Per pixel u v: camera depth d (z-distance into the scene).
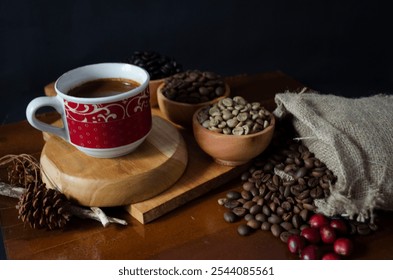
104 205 0.52
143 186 0.51
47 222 0.49
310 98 0.57
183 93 0.60
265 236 0.50
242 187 0.56
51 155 0.54
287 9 1.04
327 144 0.53
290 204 0.52
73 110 0.50
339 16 1.07
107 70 0.56
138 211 0.51
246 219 0.51
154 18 0.98
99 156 0.53
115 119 0.50
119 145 0.52
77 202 0.52
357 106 0.56
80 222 0.52
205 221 0.52
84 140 0.51
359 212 0.50
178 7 0.98
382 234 0.50
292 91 0.73
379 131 0.53
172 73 0.67
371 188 0.51
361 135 0.52
